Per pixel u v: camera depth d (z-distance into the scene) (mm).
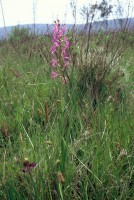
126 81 3922
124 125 2598
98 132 2371
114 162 2207
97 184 2031
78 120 2688
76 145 2242
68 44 3584
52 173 1983
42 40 5285
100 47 4148
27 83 3848
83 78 3561
